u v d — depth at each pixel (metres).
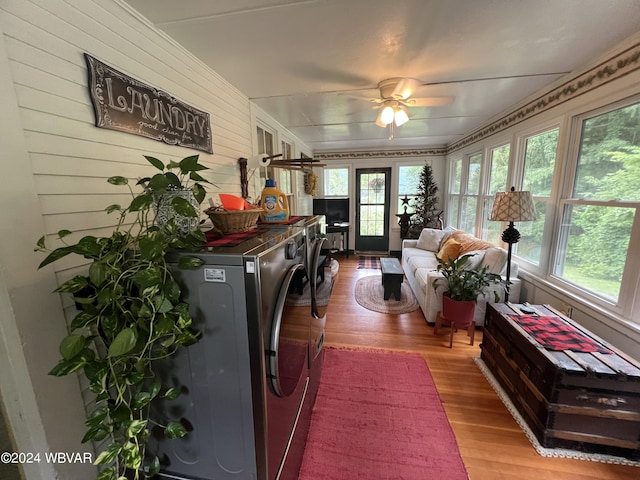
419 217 5.43
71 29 0.96
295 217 1.90
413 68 1.96
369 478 1.31
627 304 1.72
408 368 2.12
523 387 1.65
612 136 1.86
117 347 0.69
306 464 1.38
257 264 0.79
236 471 0.96
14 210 0.79
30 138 0.83
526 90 2.50
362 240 6.19
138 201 0.79
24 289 0.82
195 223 0.96
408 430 1.57
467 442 1.50
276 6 1.24
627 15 1.38
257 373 0.86
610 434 1.39
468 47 1.68
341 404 1.77
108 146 1.11
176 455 1.00
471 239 3.49
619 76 1.71
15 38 0.79
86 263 1.02
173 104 1.48
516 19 1.40
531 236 2.78
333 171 6.05
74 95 0.97
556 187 2.33
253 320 0.82
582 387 1.38
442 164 5.52
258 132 2.97
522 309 2.00
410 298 3.52
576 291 2.11
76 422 0.96
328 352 2.34
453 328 2.40
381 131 4.11
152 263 0.78
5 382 0.83
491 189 3.61
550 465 1.37
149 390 0.84
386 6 1.27
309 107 2.83
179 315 0.80
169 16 1.28
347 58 1.78
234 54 1.67
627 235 1.75
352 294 3.70
